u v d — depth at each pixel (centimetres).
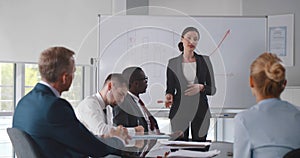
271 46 487
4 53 422
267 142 178
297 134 178
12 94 451
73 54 209
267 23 440
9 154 450
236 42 433
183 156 219
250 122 183
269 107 185
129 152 211
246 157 183
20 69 453
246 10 507
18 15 428
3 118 446
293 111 184
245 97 433
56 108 192
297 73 480
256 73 185
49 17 441
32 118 195
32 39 433
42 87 204
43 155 188
